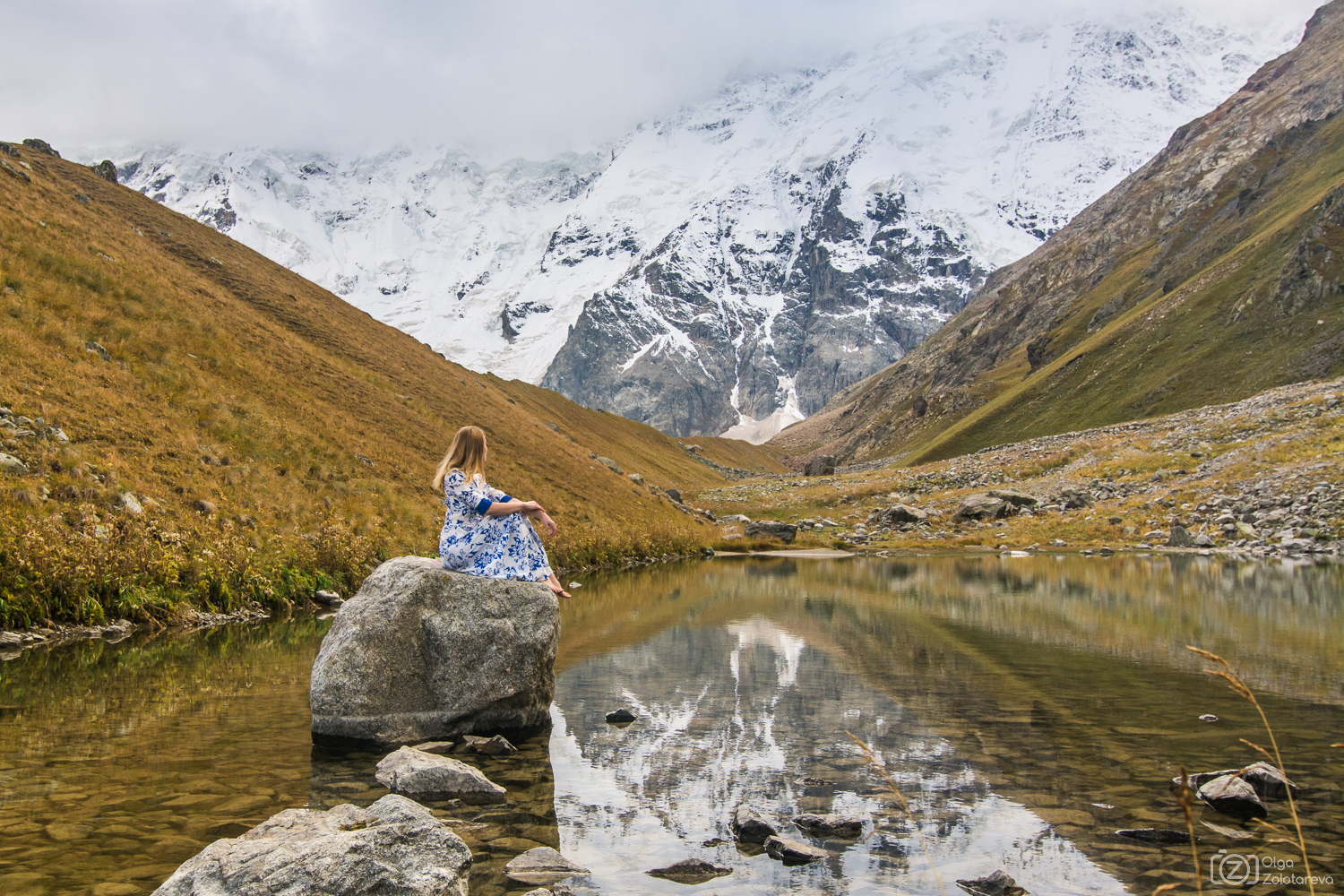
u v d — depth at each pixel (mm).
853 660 12359
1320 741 7625
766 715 9016
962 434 107688
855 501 65500
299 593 18859
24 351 22422
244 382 29594
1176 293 103375
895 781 6648
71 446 19344
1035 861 5027
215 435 24812
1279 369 75062
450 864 4742
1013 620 16766
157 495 19516
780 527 53000
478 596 8812
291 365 34844
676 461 97438
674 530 45438
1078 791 6336
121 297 29438
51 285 26984
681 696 10016
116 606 15062
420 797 6344
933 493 63562
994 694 9906
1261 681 10398
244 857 4371
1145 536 42375
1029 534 47781
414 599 8602
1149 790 6348
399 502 27594
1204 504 43438
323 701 7953
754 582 27109
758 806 6172
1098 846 5270
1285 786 6152
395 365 46500
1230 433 54344
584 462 52875
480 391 54500
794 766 7160
